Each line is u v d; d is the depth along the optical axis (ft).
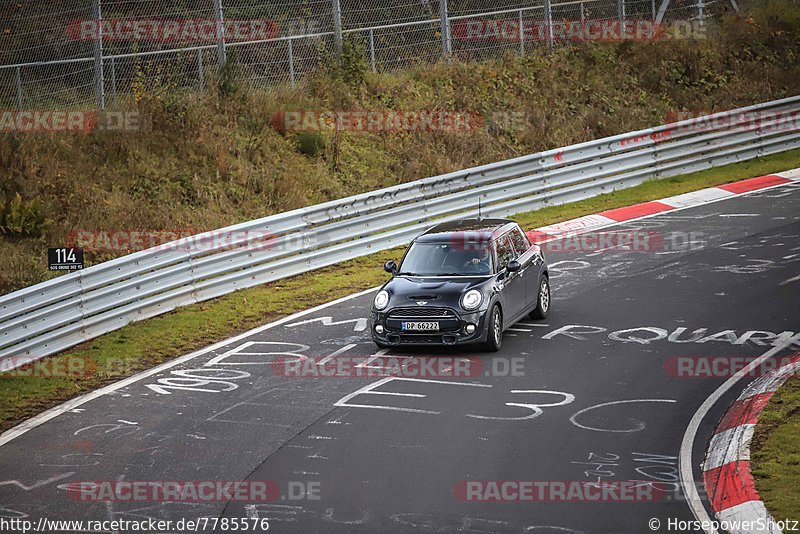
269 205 261.24
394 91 325.42
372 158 295.89
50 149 253.65
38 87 295.69
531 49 368.27
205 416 126.31
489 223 174.40
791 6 418.10
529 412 121.29
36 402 138.00
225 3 347.77
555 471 101.19
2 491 102.99
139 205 245.45
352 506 93.91
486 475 100.73
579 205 269.44
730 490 93.97
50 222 228.22
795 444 104.42
